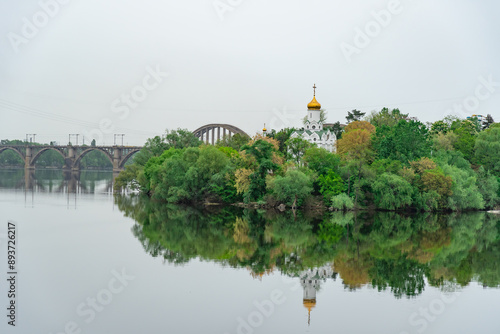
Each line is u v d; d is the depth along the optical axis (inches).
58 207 3924.7
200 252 2459.4
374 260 2361.0
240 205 4315.9
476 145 4886.8
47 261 2192.4
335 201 3951.8
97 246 2501.2
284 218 3639.3
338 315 1627.7
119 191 5590.6
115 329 1502.2
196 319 1583.4
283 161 4680.1
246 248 2568.9
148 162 4987.7
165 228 3090.6
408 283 1979.6
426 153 4436.5
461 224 3560.5
